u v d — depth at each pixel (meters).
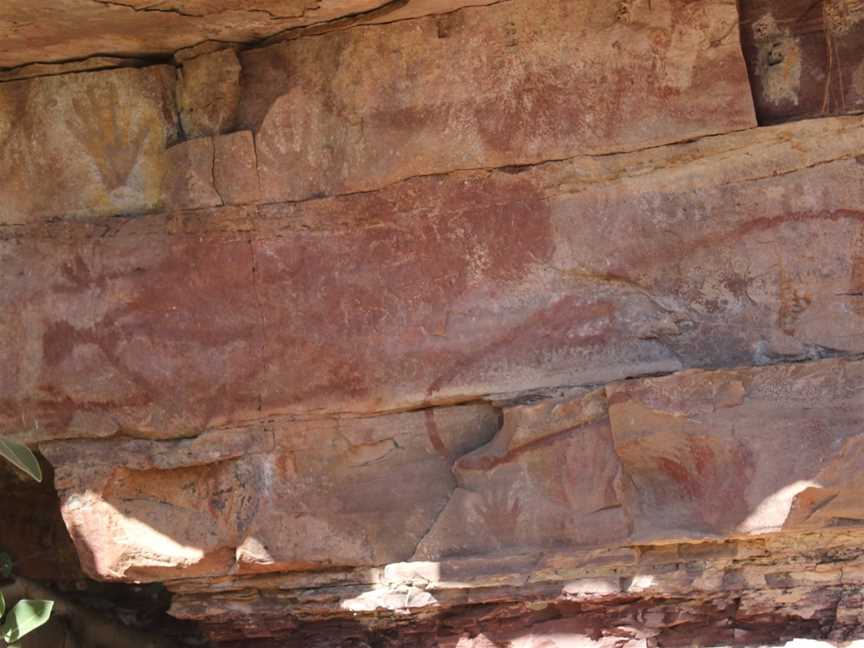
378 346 4.46
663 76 4.22
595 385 4.29
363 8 4.35
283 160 4.50
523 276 4.37
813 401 3.99
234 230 4.52
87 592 5.58
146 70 4.59
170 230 4.56
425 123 4.39
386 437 4.50
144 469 4.59
